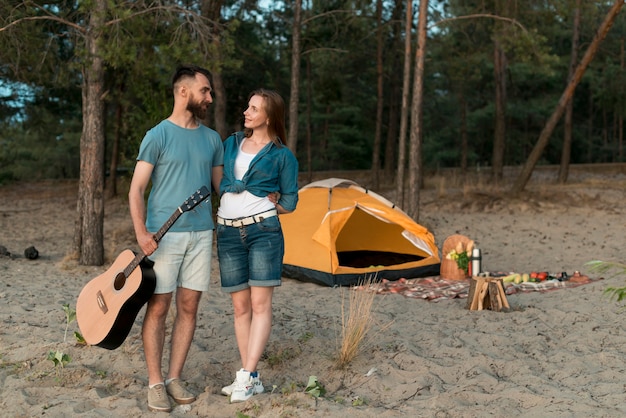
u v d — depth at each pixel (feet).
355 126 128.88
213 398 14.28
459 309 23.75
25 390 14.70
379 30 73.61
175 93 13.78
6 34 36.94
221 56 35.04
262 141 14.39
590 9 57.11
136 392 14.84
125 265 13.80
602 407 13.75
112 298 13.60
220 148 14.38
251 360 14.19
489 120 129.70
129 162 44.27
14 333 19.63
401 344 18.26
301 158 126.52
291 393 14.47
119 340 13.64
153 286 13.37
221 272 14.51
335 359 16.84
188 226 13.66
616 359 17.07
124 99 58.65
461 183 77.05
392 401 14.60
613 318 21.70
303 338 18.61
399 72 89.51
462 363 16.87
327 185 33.12
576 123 137.08
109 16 33.19
